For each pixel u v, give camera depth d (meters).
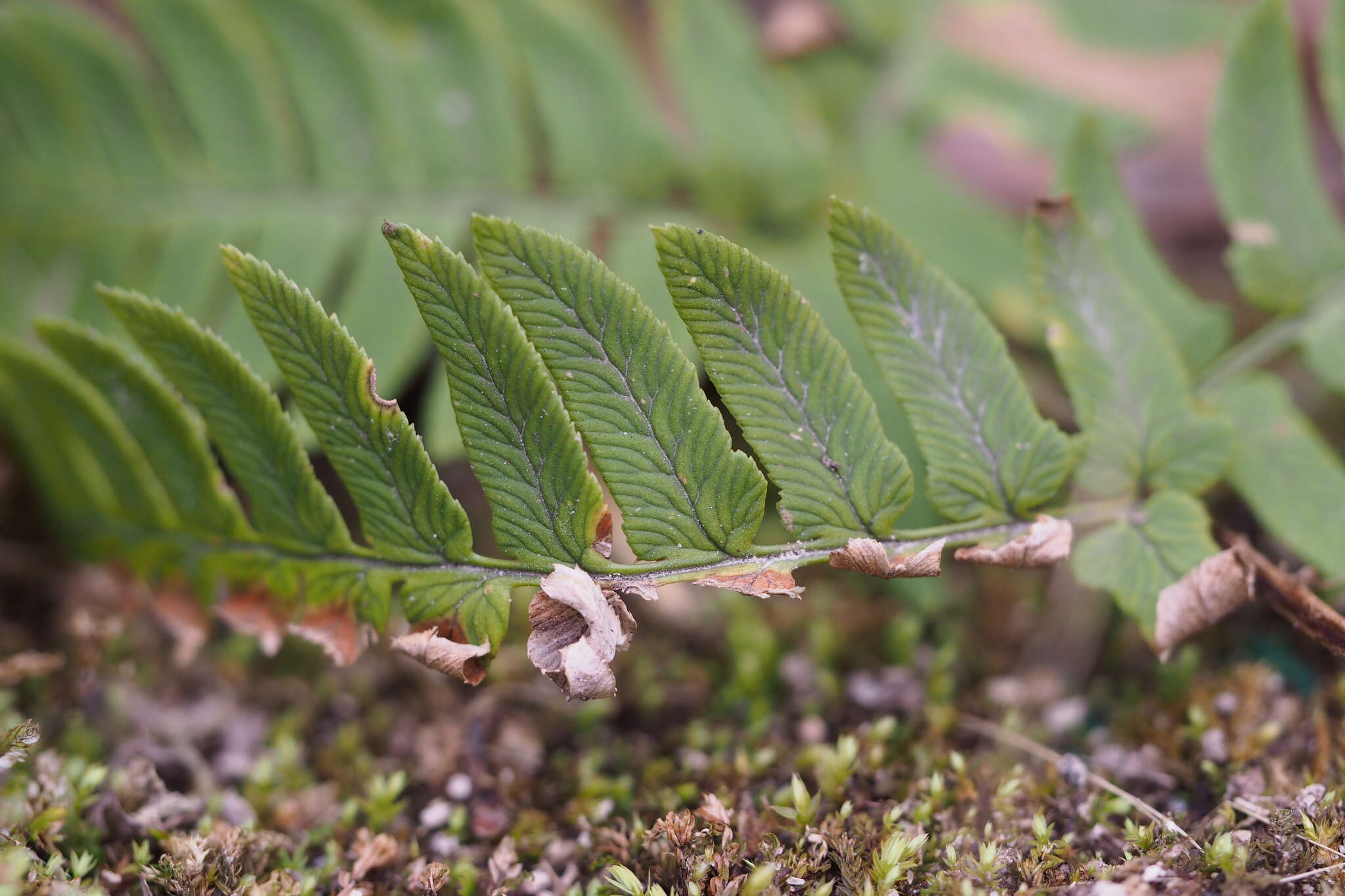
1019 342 0.43
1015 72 0.44
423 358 0.41
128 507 0.37
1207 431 0.35
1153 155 0.48
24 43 0.39
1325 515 0.37
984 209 0.41
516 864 0.35
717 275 0.34
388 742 0.38
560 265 0.33
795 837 0.35
